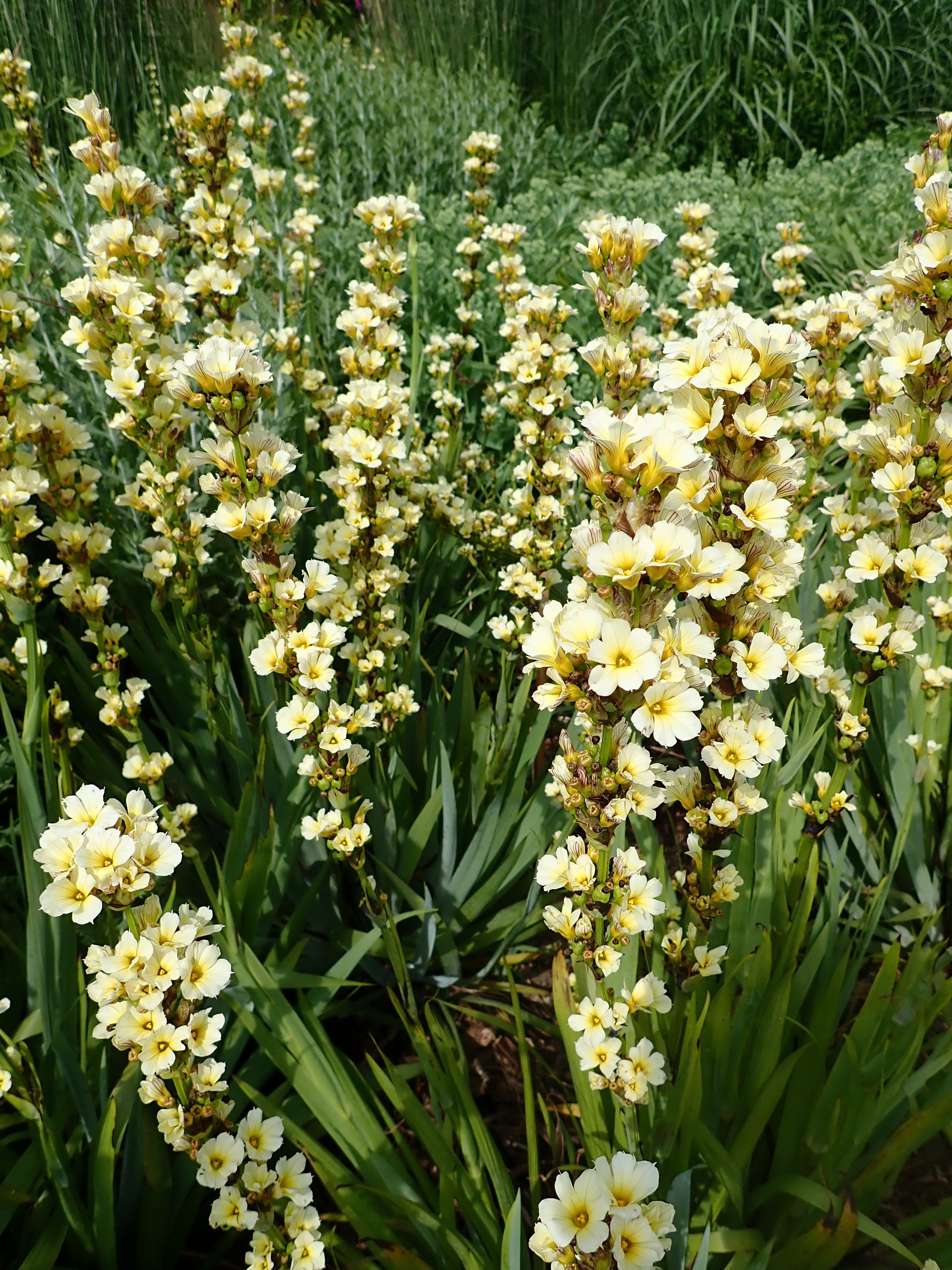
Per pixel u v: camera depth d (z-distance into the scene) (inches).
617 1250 46.0
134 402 98.8
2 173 187.8
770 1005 81.6
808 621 129.9
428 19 359.9
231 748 108.1
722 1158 73.7
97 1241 72.1
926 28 353.7
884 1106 77.4
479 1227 73.0
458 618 144.6
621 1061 63.6
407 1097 76.2
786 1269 73.9
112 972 56.0
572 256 232.7
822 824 89.0
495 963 108.7
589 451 54.2
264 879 94.0
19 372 96.5
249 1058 89.4
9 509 95.7
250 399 77.4
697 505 57.7
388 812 106.2
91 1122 74.7
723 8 340.8
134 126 235.6
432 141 285.9
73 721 119.3
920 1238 83.4
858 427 181.2
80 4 222.1
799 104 343.9
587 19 357.4
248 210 161.8
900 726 114.8
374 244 123.0
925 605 123.9
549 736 137.9
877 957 107.7
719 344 57.1
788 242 148.6
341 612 103.9
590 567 52.2
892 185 275.0
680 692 54.7
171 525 105.0
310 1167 87.5
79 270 141.4
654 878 76.3
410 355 191.9
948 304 68.5
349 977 105.9
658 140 348.8
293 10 352.8
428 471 142.1
